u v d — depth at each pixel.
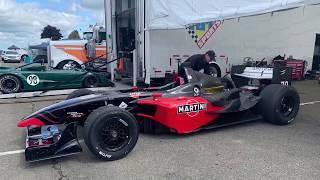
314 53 14.20
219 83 5.36
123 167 3.56
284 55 12.20
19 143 4.40
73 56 15.66
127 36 9.46
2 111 6.40
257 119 5.61
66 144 3.61
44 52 22.73
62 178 3.29
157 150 4.11
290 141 4.51
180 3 7.29
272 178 3.28
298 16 12.31
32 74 8.36
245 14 6.21
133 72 8.59
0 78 8.09
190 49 9.30
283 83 5.91
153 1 7.59
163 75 8.88
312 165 3.63
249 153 4.01
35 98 7.87
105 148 3.66
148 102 4.50
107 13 10.21
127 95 4.64
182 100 4.62
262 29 11.16
